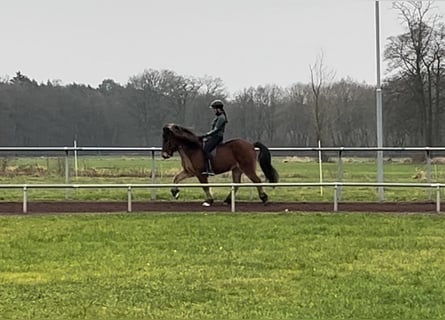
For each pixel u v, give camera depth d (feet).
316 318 24.18
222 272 31.89
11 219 49.98
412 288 28.43
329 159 128.47
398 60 170.60
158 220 49.19
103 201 64.08
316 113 163.94
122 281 30.07
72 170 93.71
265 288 28.68
